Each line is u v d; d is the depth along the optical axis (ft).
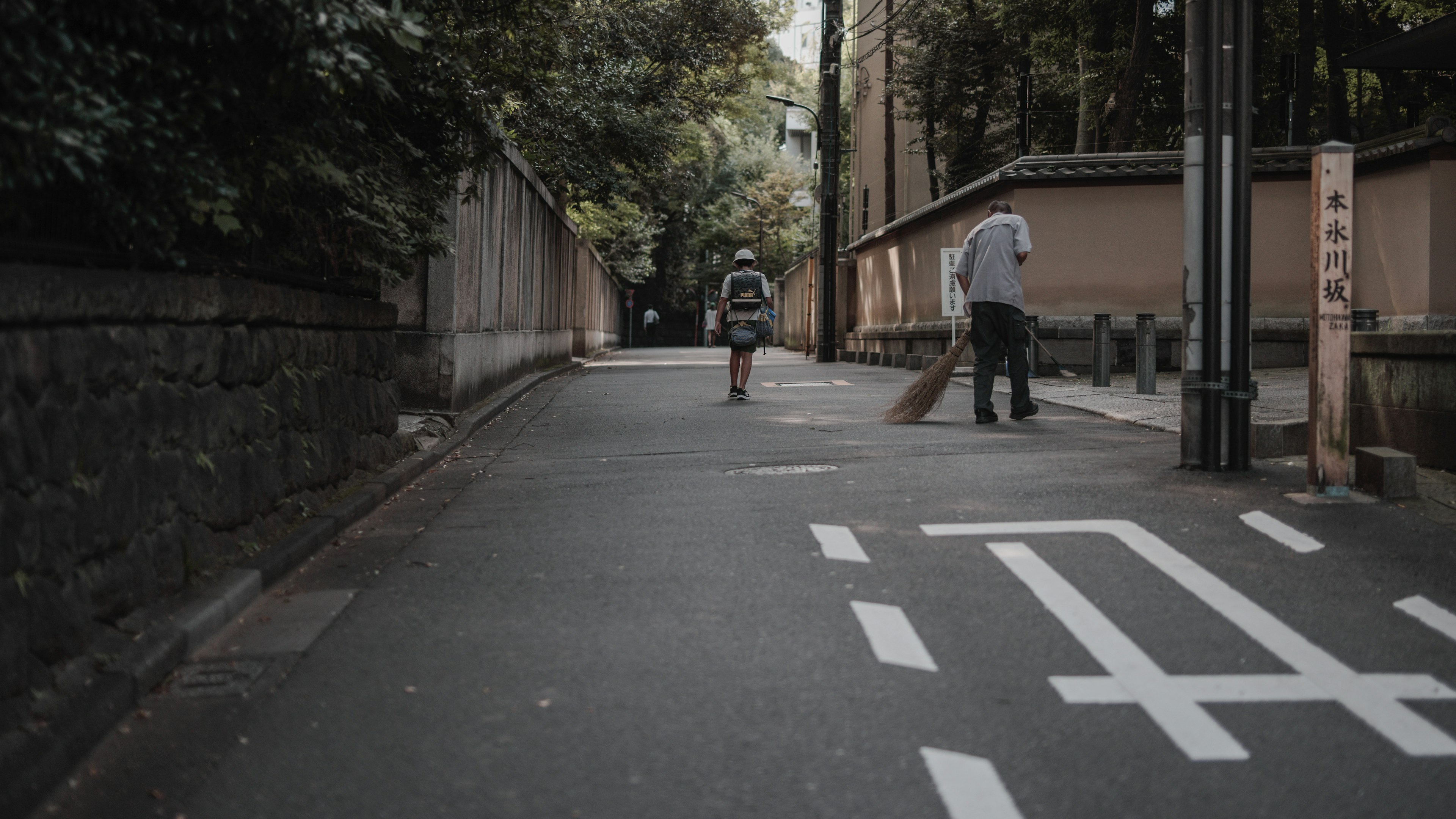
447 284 36.11
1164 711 11.71
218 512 16.48
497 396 45.65
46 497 11.81
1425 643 13.65
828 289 88.74
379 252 23.38
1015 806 9.65
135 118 13.05
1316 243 20.62
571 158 69.92
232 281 16.98
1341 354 20.61
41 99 10.72
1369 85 97.04
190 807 9.87
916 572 16.72
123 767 10.71
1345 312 20.58
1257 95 81.61
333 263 22.89
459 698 12.26
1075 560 17.22
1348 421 20.71
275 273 19.49
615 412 42.16
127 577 13.60
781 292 169.68
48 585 11.73
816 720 11.48
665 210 159.74
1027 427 32.71
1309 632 14.07
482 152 26.07
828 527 19.57
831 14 89.10
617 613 15.07
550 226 69.82
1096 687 12.36
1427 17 81.46
